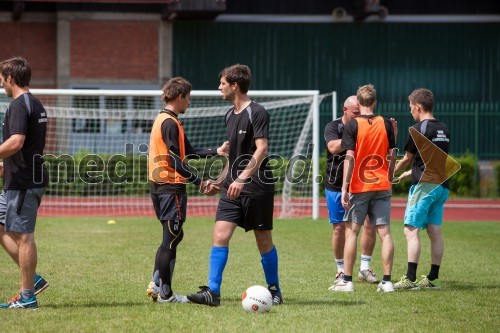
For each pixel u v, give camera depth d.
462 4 52.28
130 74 49.78
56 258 20.94
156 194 15.03
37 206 14.12
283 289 16.67
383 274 18.02
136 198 38.00
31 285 14.18
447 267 20.31
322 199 44.81
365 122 16.42
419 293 16.44
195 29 50.72
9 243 14.29
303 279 18.03
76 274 18.27
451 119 49.88
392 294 16.27
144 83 49.97
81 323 12.91
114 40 49.56
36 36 49.47
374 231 17.94
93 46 49.31
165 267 14.85
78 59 49.12
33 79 49.41
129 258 21.03
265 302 13.95
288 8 51.56
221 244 14.53
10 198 13.84
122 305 14.61
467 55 52.44
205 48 50.81
